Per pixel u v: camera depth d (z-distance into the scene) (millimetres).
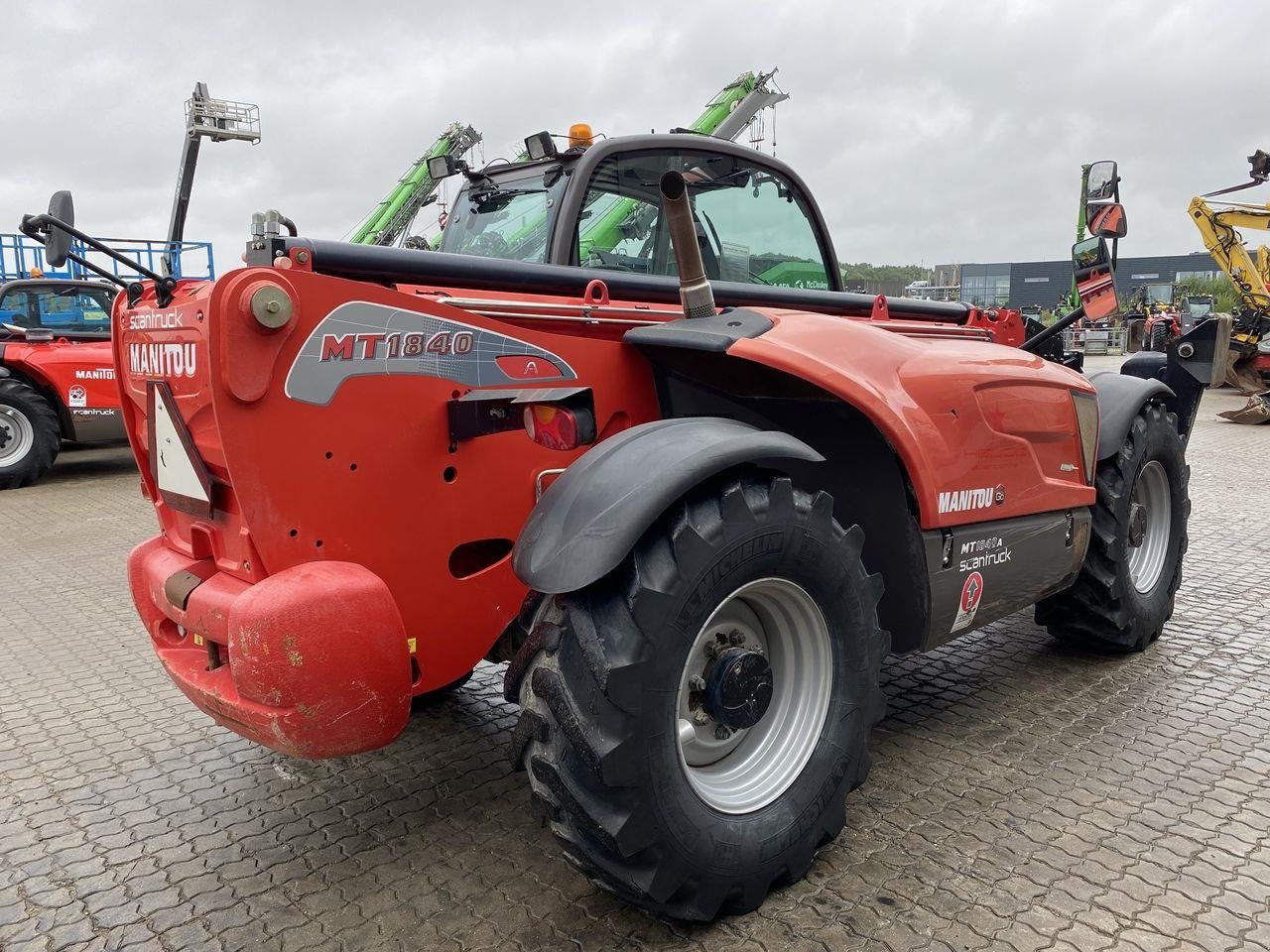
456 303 2201
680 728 1972
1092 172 3316
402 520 2162
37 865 2379
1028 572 2932
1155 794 2562
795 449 2064
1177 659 3641
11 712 3422
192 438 2188
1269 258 14867
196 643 2416
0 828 2568
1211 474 8031
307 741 1927
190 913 2150
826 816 2174
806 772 2162
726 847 1955
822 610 2172
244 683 1902
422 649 2250
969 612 2730
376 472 2102
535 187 3098
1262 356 13477
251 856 2396
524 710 1898
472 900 2162
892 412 2367
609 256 3012
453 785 2756
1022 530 2844
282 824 2557
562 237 2846
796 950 1935
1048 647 3830
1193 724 3033
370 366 2055
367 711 1967
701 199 3285
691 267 2443
